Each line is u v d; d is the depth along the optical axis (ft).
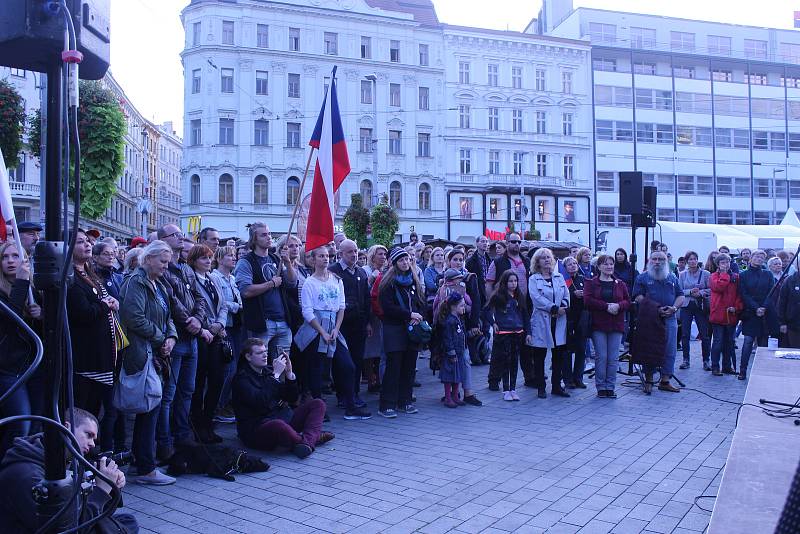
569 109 161.79
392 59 148.46
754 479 9.12
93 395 16.76
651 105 167.94
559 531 14.75
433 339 28.89
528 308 31.60
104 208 23.71
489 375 31.71
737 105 174.50
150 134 223.10
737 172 174.40
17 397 15.44
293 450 20.89
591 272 38.11
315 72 142.51
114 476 11.05
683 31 173.27
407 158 149.18
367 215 93.61
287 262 26.21
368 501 16.70
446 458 20.54
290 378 22.39
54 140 7.84
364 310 28.50
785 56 180.24
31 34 7.39
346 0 144.66
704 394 31.04
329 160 26.55
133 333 17.51
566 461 20.16
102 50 8.45
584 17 167.53
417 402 29.50
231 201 138.21
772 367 18.22
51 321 7.91
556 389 30.91
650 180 167.73
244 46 137.39
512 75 157.58
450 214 152.76
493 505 16.38
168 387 19.62
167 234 21.13
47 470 8.24
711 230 74.38
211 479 18.54
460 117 153.48
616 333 30.25
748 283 34.91
